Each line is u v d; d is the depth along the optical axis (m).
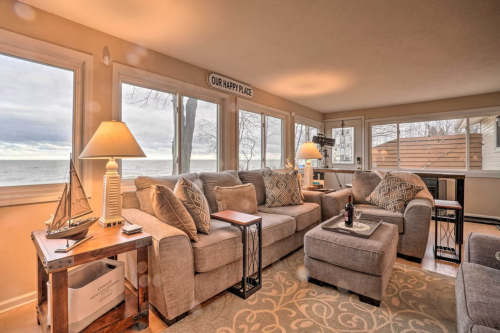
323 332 1.47
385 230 2.07
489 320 0.94
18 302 1.79
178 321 1.57
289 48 2.56
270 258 2.27
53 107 1.99
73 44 2.04
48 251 1.22
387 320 1.58
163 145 2.79
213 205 2.55
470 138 4.45
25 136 1.87
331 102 4.98
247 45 2.50
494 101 4.19
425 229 2.42
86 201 1.52
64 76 2.04
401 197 2.74
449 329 1.50
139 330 1.47
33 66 1.90
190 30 2.20
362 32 2.25
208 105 3.32
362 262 1.75
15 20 1.76
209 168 3.33
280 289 1.95
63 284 1.18
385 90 4.10
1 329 1.54
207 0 1.78
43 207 1.91
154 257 1.48
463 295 1.13
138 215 1.86
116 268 1.52
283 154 4.74
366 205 3.10
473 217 4.32
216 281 1.77
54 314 1.15
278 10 1.92
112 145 1.63
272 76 3.42
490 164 4.27
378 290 1.71
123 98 2.46
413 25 2.13
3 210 1.75
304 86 3.89
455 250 2.75
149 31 2.21
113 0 1.77
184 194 1.85
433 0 1.79
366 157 5.55
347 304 1.76
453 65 3.01
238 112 3.62
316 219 2.94
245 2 1.81
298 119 5.16
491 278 1.22
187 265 1.56
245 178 3.07
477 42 2.43
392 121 5.24
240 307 1.72
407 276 2.17
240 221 1.79
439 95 4.39
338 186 5.94
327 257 1.91
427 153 4.89
